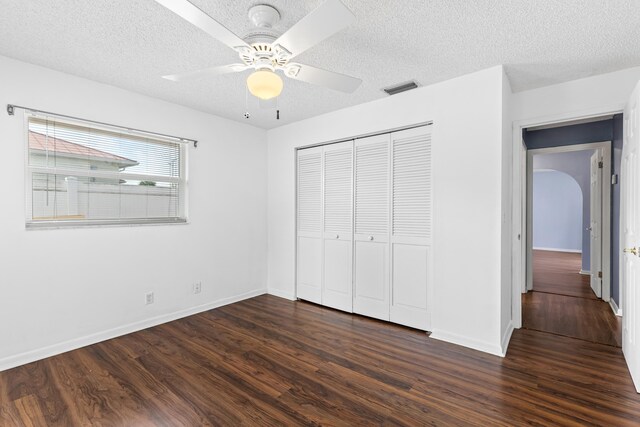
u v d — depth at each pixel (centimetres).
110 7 170
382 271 320
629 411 174
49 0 163
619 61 231
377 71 248
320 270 371
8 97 224
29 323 233
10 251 225
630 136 224
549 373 214
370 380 208
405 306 304
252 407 181
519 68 244
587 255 548
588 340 268
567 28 189
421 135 291
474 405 181
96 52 219
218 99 307
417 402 185
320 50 216
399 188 306
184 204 331
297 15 176
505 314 263
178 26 188
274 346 259
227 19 180
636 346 197
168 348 255
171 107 315
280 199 405
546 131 418
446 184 268
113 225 276
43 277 239
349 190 344
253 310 351
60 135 252
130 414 175
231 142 372
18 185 229
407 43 207
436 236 274
